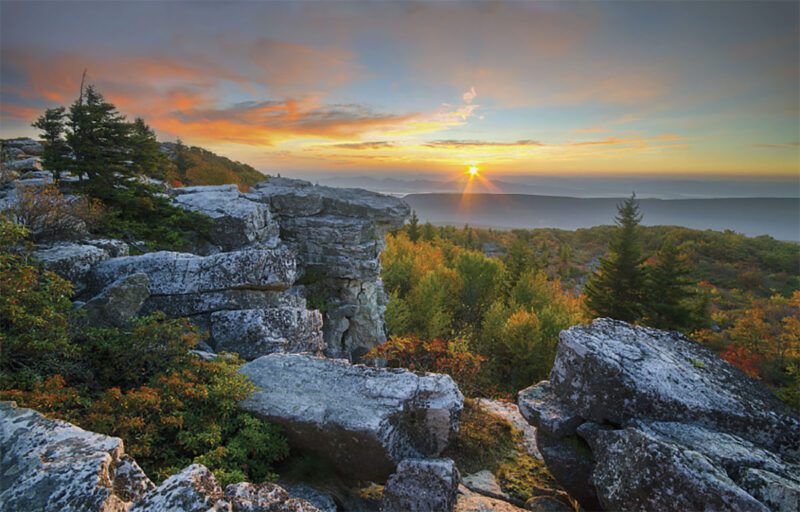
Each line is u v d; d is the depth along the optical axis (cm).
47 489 364
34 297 735
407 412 772
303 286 2345
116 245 1323
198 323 1140
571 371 786
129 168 1894
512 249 5881
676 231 10581
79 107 1720
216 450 646
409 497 671
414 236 8869
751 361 3675
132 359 814
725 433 653
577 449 761
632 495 571
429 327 3434
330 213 2520
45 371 714
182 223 1920
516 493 834
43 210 1212
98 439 443
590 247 12519
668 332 912
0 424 455
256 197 2364
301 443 743
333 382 835
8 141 2830
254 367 896
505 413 1164
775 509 511
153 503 361
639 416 691
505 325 3164
